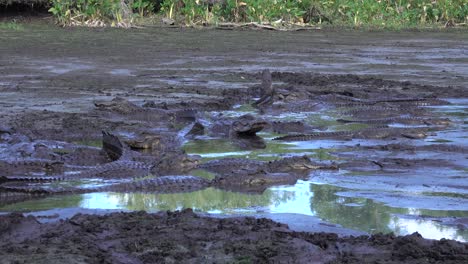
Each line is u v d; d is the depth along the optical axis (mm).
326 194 12875
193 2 53969
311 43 44469
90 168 14695
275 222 10500
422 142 17594
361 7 57812
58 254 8766
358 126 19969
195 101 23547
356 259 8805
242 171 13953
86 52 37000
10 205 12250
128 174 14547
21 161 14891
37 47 38656
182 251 9008
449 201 12328
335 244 9445
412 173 14500
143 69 31328
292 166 14750
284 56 37281
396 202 12234
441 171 14695
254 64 33812
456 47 43438
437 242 9453
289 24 54094
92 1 51906
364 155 16156
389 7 59906
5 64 31734
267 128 19547
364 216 11336
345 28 55406
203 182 13656
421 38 49312
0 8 53688
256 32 50781
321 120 20984
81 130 18578
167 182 13477
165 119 20547
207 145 17453
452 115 21750
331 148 17016
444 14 59875
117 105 20969
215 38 46031
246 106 23297
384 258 8891
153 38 45094
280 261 8750
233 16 55188
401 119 20312
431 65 34344
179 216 10688
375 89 26141
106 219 10500
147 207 11922
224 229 9992
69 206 12102
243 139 18203
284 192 13070
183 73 30344
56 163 15039
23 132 17953
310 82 27859
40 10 54781
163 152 16375
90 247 9094
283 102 23125
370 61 35656
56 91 24891
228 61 34719
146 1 55969
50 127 18797
